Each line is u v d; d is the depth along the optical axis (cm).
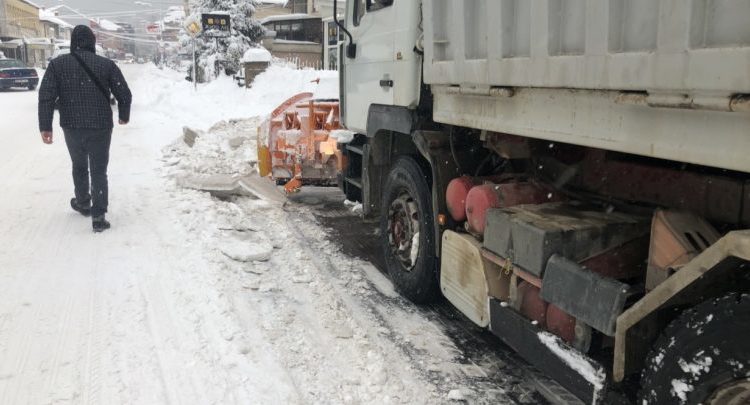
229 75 2658
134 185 773
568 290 268
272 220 663
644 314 229
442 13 355
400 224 464
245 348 359
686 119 202
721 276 212
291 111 755
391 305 446
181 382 323
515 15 287
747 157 182
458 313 434
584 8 242
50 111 559
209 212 645
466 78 330
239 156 945
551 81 261
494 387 335
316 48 3281
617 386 253
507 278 334
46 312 403
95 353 351
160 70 4444
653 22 210
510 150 345
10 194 730
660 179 296
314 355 360
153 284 454
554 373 282
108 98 564
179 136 1198
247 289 457
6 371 329
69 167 916
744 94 179
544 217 308
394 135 497
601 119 239
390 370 349
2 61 3012
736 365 194
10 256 508
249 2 2872
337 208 737
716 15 186
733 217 262
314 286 471
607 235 291
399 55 423
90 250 526
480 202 346
